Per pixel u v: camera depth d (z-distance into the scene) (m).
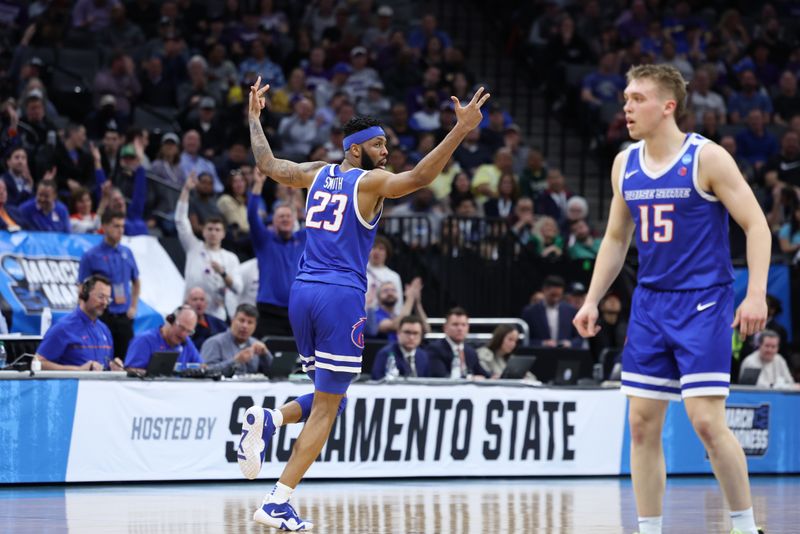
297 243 20.98
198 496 13.59
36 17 29.03
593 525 10.87
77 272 20.81
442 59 33.00
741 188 8.51
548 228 26.16
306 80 30.52
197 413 15.59
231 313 20.86
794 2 38.66
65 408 14.75
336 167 10.37
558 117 34.22
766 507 13.49
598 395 18.58
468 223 25.78
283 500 9.99
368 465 16.48
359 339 10.14
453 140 9.56
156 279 21.69
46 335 15.92
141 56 29.66
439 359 18.83
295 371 18.19
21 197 21.95
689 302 8.65
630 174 8.92
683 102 8.80
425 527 10.49
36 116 23.84
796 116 33.56
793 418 20.14
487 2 37.62
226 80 29.23
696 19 37.03
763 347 21.11
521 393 17.81
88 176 23.94
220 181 26.03
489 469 17.48
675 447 19.00
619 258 9.28
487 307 25.09
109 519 10.88
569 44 34.50
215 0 32.91
